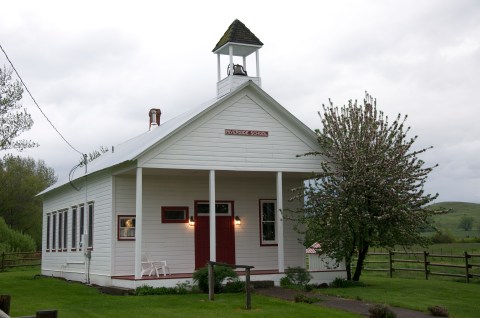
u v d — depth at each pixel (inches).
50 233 1174.3
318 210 783.7
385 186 754.8
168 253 842.8
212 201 765.3
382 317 506.9
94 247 879.1
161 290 703.7
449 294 681.6
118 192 820.6
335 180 783.1
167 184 857.5
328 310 557.9
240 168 787.4
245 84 792.9
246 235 895.1
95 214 885.8
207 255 866.8
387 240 778.8
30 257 1612.9
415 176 774.5
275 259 906.1
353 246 788.0
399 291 712.4
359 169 764.6
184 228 858.1
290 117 820.6
